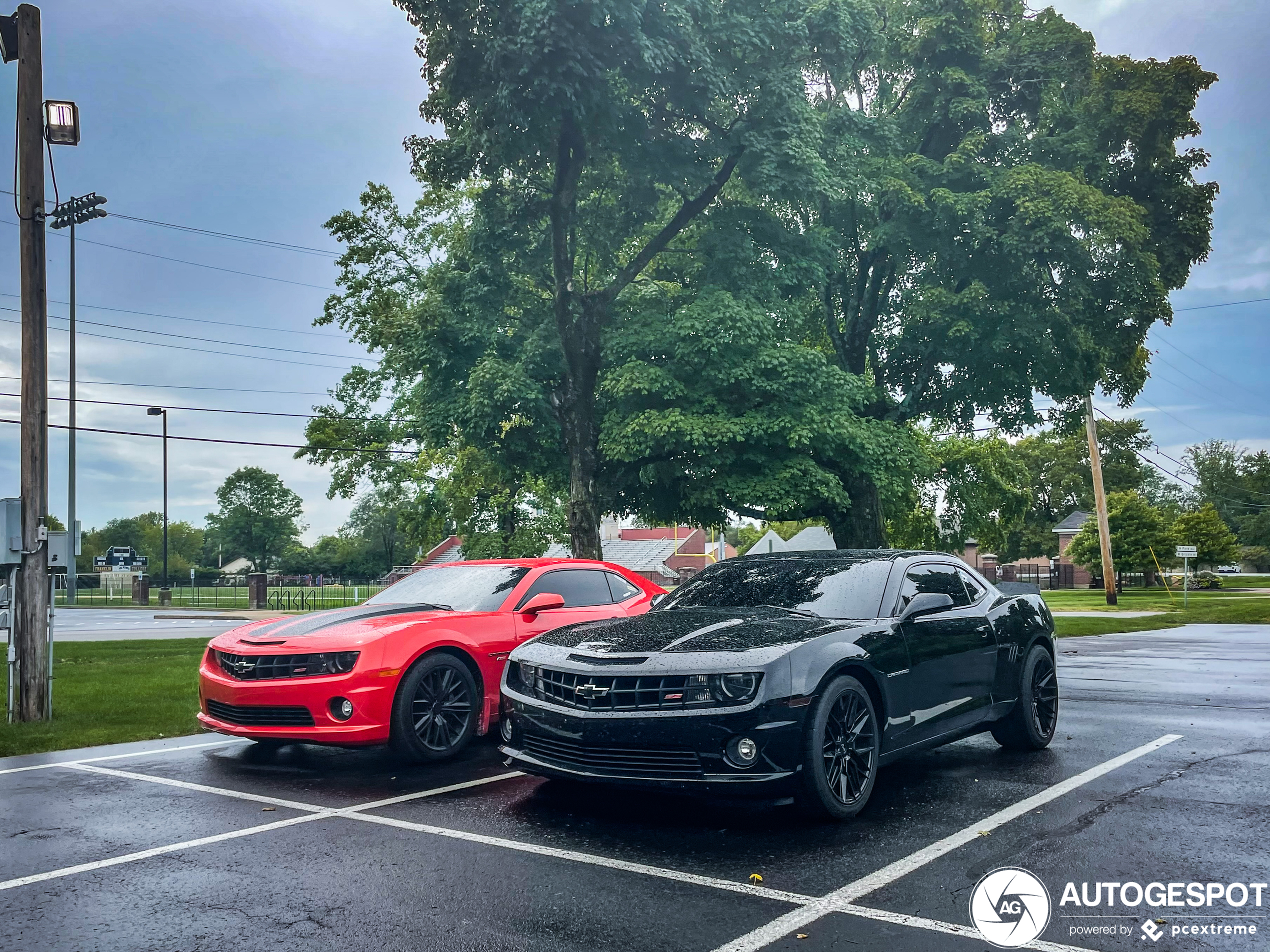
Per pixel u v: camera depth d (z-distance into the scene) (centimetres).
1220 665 1400
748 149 1750
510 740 580
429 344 1972
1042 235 2109
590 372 1839
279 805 575
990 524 3781
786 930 360
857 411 2175
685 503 2191
